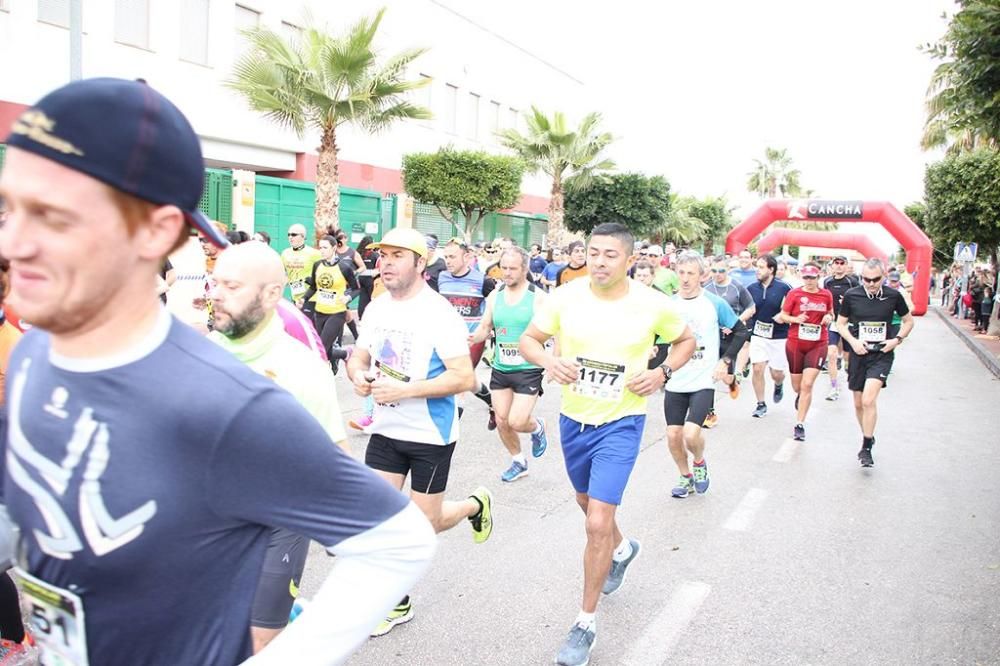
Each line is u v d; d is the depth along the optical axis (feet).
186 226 3.64
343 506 3.81
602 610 13.32
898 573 15.24
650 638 12.33
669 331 12.70
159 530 3.48
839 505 19.72
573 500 19.31
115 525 3.47
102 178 3.18
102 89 3.20
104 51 54.65
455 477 21.16
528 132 89.76
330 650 3.80
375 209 60.13
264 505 3.65
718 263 31.68
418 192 76.38
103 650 3.68
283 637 3.80
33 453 3.59
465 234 72.54
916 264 73.31
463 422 28.30
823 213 76.54
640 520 18.10
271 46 49.75
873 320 24.00
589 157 88.12
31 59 50.80
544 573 14.71
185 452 3.46
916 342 70.79
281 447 3.57
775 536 17.21
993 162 71.77
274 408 3.60
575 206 104.42
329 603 3.86
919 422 31.55
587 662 11.45
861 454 23.84
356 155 81.15
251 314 9.20
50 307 3.27
